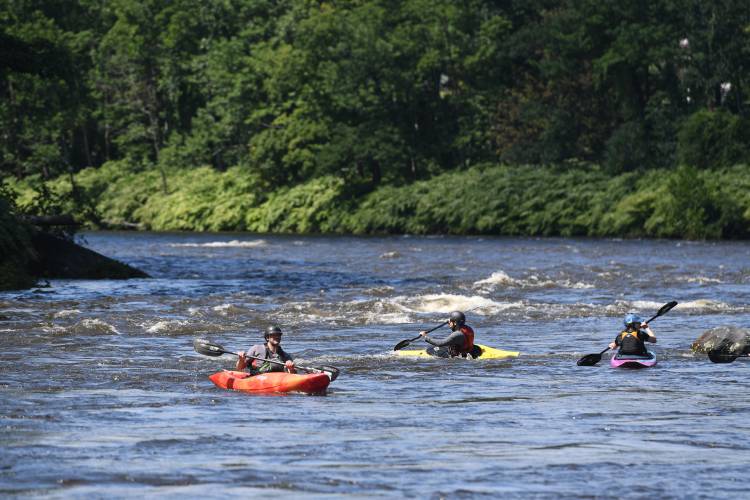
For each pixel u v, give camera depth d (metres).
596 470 33.31
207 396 49.09
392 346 69.69
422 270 147.38
